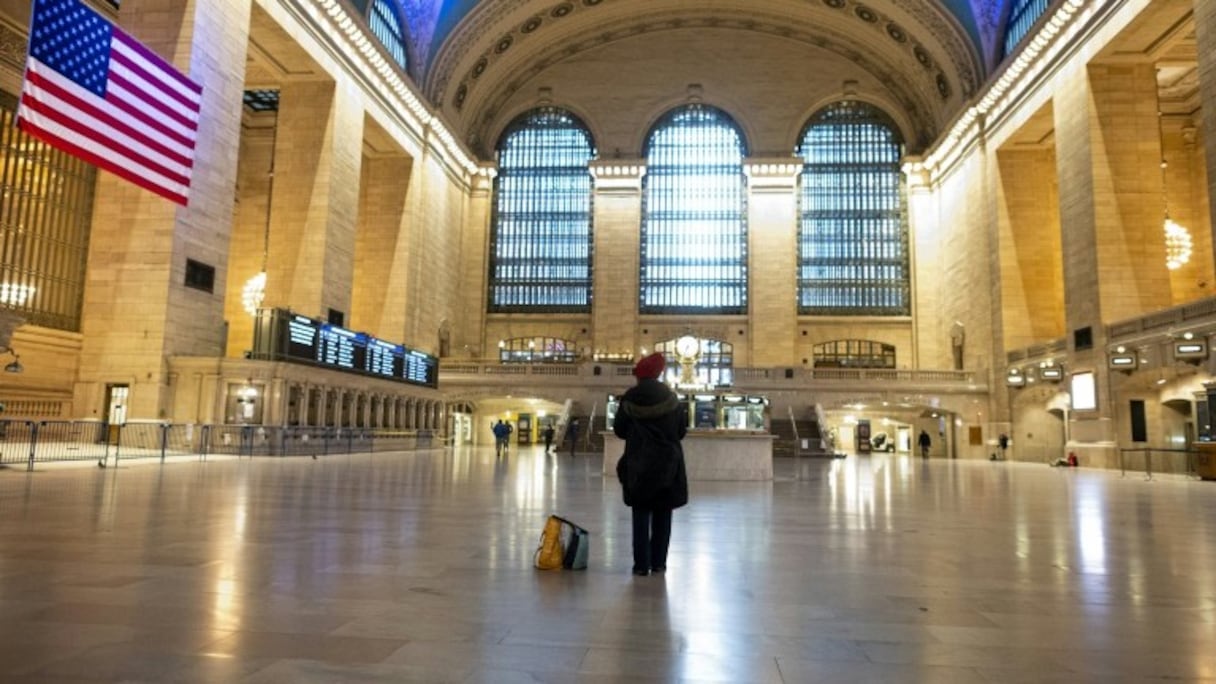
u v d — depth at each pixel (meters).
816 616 3.61
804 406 35.53
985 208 35.06
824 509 8.70
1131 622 3.56
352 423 26.66
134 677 2.56
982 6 34.28
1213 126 20.12
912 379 35.28
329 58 28.41
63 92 15.10
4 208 21.91
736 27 45.72
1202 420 21.64
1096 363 25.50
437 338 40.16
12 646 2.88
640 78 46.28
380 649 2.96
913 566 4.99
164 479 11.05
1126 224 25.67
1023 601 3.99
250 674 2.62
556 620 3.46
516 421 40.81
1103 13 25.33
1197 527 7.39
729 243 45.41
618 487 11.34
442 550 5.29
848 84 45.19
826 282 44.81
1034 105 30.25
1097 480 17.14
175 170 17.81
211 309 21.86
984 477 17.62
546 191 46.66
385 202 36.59
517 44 43.06
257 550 5.10
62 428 18.00
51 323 23.11
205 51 21.56
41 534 5.54
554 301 45.59
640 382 4.77
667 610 3.68
